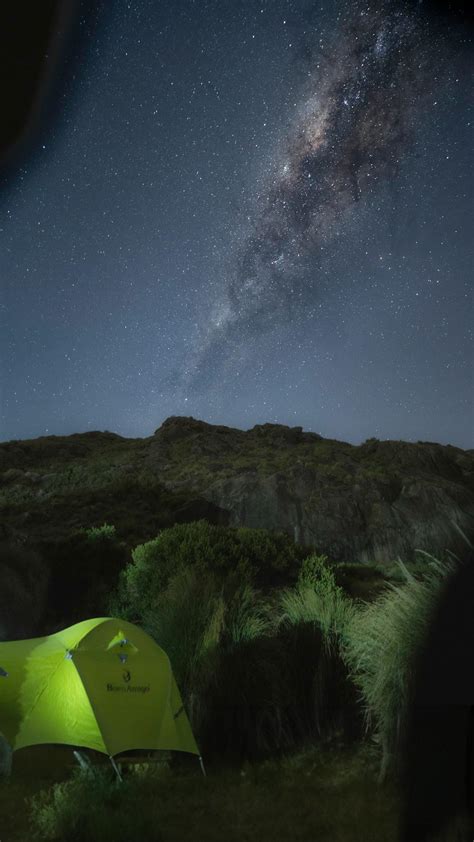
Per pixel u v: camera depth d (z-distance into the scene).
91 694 5.75
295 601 7.80
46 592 12.91
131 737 5.73
